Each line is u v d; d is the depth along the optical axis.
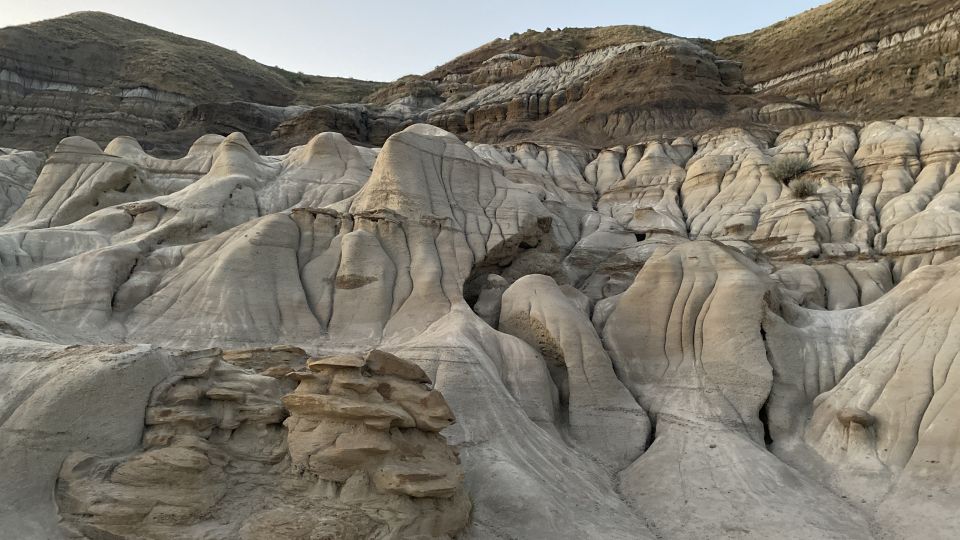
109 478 12.02
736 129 48.72
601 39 87.00
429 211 27.20
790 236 35.41
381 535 12.26
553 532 15.19
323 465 12.79
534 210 29.58
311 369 13.93
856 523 16.55
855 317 23.38
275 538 11.82
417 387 14.45
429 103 81.56
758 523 16.34
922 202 35.72
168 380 13.74
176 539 11.55
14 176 38.94
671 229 37.88
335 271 24.52
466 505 14.04
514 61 83.00
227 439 13.52
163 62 84.19
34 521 11.38
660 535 16.53
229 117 70.12
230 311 21.89
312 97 98.44
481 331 22.06
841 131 44.78
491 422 18.45
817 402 20.97
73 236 24.91
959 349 18.92
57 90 77.12
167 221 27.05
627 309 24.33
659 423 20.84
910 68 51.69
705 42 75.31
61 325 20.67
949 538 15.43
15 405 12.50
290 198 31.58
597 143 54.88
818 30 61.06
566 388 21.98
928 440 17.73
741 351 21.58
